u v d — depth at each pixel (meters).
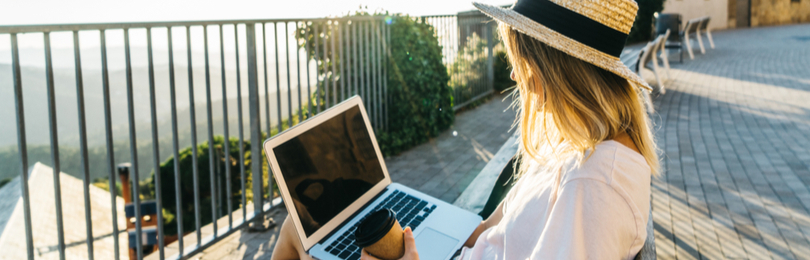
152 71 2.55
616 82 1.13
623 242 0.97
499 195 1.98
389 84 5.59
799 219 3.52
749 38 19.67
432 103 6.11
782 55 14.35
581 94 1.11
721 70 11.89
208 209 21.73
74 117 3.62
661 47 10.88
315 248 1.70
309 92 3.96
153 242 10.50
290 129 1.75
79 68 2.22
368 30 5.09
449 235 1.82
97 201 14.51
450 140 6.05
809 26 24.09
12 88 2.02
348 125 2.02
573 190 0.98
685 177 4.54
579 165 1.01
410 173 4.78
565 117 1.10
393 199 2.04
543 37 1.09
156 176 2.62
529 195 1.11
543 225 1.04
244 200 3.36
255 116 3.38
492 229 1.32
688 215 3.67
